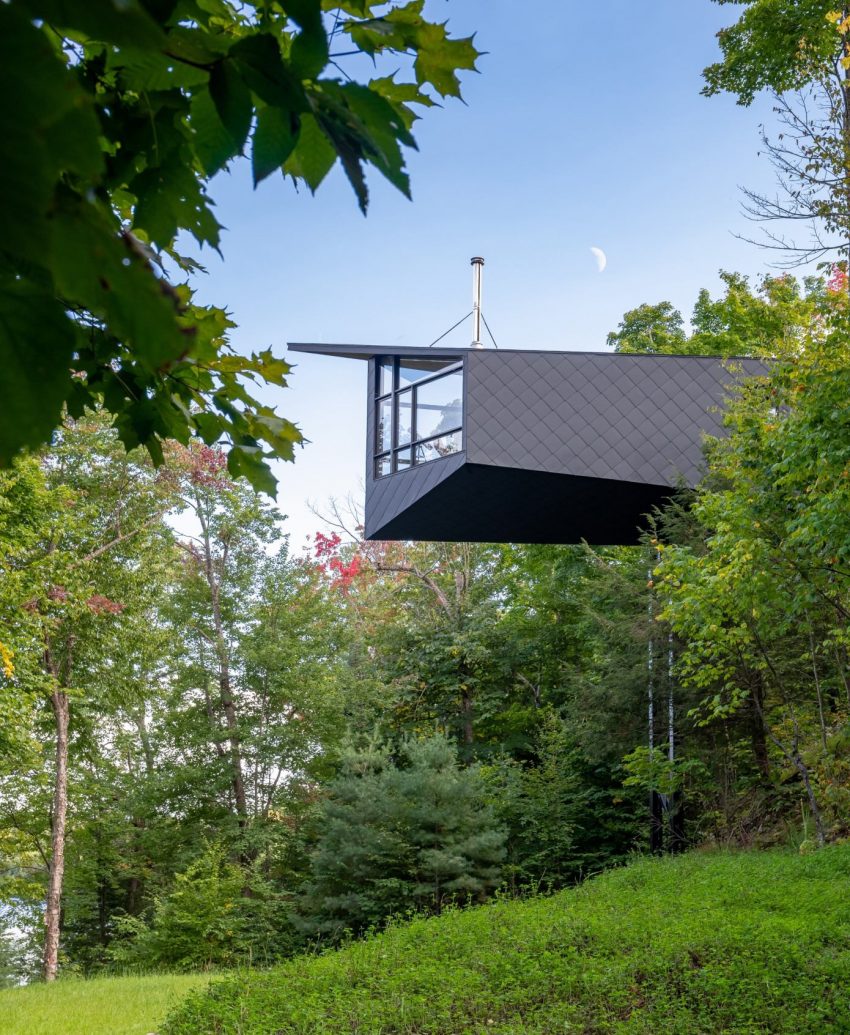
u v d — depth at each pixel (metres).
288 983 10.23
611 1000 8.74
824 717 18.98
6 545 18.09
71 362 0.79
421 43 1.46
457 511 21.02
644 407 19.44
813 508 12.23
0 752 19.45
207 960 23.08
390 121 1.13
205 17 1.35
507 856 23.91
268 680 27.48
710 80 20.55
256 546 28.81
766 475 13.49
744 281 26.58
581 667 28.53
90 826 27.59
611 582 21.70
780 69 19.66
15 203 0.65
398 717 29.80
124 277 0.70
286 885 27.31
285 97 1.06
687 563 15.52
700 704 18.58
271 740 27.20
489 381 19.00
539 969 9.86
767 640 16.50
